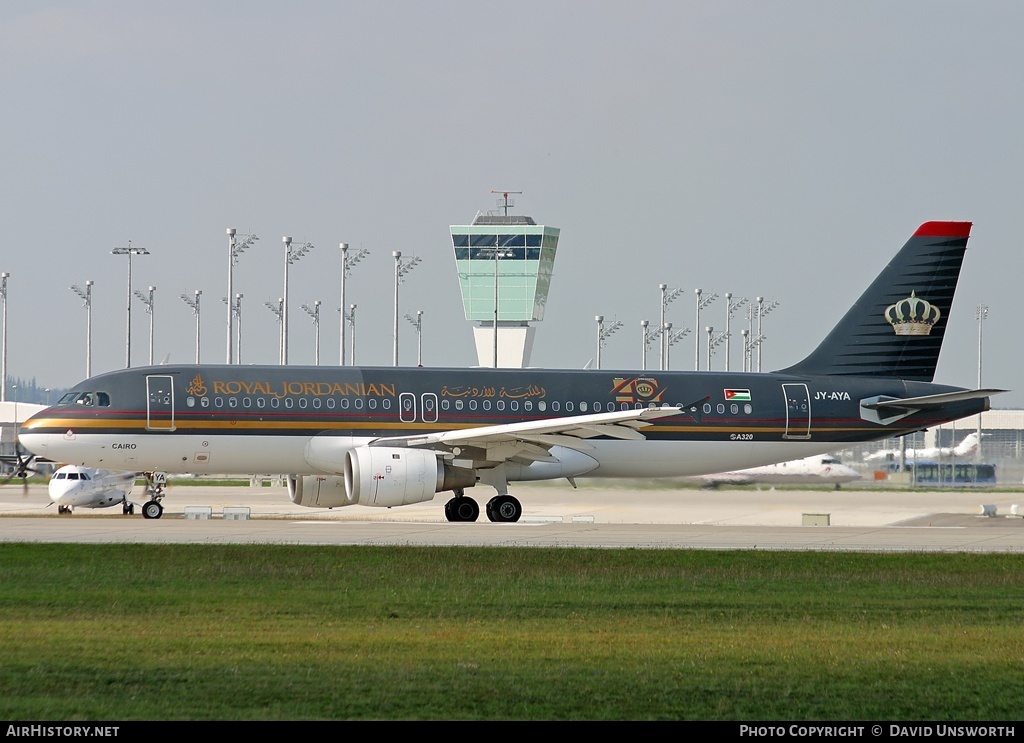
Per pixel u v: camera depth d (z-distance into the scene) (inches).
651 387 7367.1
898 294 7736.2
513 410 7111.2
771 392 7514.8
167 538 5472.4
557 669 2800.2
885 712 2496.3
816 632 3358.8
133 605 3659.0
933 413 7677.2
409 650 2997.0
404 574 4397.1
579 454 7234.3
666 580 4384.8
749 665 2881.4
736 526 6939.0
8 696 2502.5
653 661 2906.0
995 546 5669.3
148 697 2503.7
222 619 3430.1
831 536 6136.8
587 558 4862.2
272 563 4598.9
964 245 7780.5
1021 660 2977.4
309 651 2967.5
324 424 6855.3
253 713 2393.0
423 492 6555.1
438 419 7003.0
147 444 6717.5
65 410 6722.4
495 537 5728.3
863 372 7711.6
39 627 3265.3
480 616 3550.7
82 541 5280.5
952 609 3836.1
